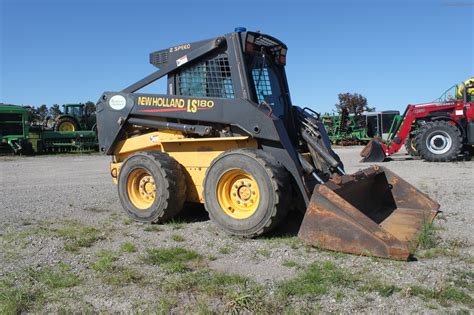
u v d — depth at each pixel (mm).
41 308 3705
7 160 19906
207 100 6152
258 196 5492
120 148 7336
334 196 4820
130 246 5277
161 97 6656
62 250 5270
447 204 7531
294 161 5617
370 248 4594
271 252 5016
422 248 5004
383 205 6629
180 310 3615
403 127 15539
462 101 14953
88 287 4117
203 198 5922
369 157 15422
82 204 8297
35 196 9266
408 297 3713
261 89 6418
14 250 5293
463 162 14367
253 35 6176
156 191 6355
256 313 3488
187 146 6531
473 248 5047
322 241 4848
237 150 5641
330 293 3840
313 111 7027
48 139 24406
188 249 5227
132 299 3834
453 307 3531
